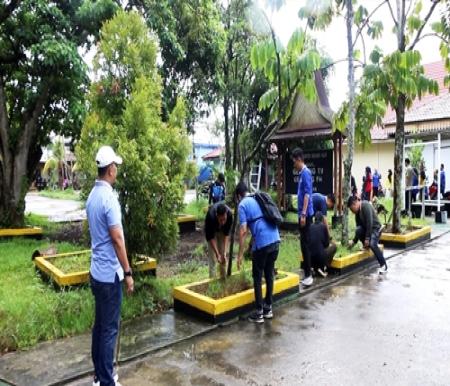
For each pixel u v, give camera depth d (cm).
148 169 518
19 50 1034
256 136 1430
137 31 585
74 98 1024
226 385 337
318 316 495
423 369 361
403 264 755
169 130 571
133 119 535
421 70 922
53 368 360
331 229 1023
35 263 671
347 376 350
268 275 491
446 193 1505
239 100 1388
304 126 1081
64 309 470
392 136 1698
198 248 872
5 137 1028
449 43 893
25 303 482
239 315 489
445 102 1698
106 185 326
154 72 595
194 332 441
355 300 552
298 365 370
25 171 1058
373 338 428
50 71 982
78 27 1063
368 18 850
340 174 1044
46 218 1389
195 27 1216
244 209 484
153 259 616
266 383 339
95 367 328
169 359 384
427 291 587
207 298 477
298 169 614
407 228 1004
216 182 1230
